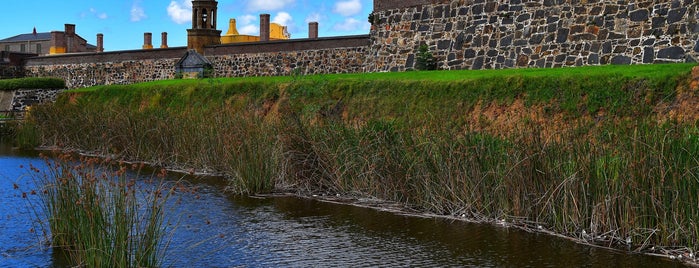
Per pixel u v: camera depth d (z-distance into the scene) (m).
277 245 10.91
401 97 21.23
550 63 24.45
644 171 10.47
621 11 22.88
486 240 11.16
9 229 11.57
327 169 15.55
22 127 27.97
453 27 28.41
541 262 9.90
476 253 10.41
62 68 51.50
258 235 11.56
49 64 52.62
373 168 14.37
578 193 11.20
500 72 21.81
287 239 11.30
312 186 15.70
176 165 19.72
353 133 15.59
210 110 25.88
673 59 21.09
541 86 18.31
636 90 16.72
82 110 25.95
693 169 10.08
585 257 10.09
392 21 31.23
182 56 43.25
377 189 14.41
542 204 11.73
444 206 13.23
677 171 10.16
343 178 15.16
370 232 11.80
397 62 30.52
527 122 14.02
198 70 41.78
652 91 16.50
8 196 14.39
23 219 12.27
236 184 15.74
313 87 23.64
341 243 11.06
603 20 23.28
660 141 10.55
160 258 10.05
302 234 11.64
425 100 20.52
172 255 10.28
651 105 16.31
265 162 15.72
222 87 27.30
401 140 14.31
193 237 11.39
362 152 14.83
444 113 19.45
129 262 8.82
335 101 22.72
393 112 21.00
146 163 20.38
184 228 12.00
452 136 13.70
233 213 13.32
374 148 14.72
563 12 24.48
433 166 13.42
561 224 11.46
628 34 22.52
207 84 28.45
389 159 14.12
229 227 12.15
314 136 16.05
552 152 11.86
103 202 9.73
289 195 15.31
